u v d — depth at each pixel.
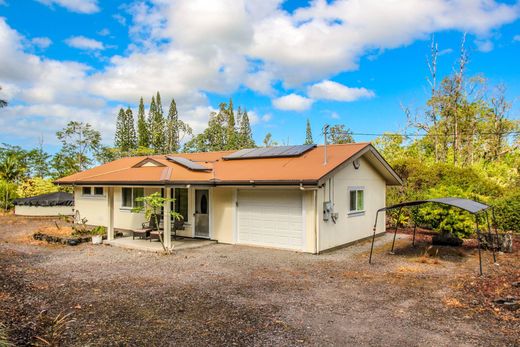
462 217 12.02
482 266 9.75
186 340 4.87
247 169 13.46
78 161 36.12
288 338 4.96
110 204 13.45
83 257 10.75
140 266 9.54
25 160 35.09
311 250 11.46
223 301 6.58
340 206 12.78
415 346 4.73
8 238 14.57
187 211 14.30
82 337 4.92
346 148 13.73
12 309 5.96
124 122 52.09
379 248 12.73
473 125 30.78
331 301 6.65
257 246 12.63
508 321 5.60
